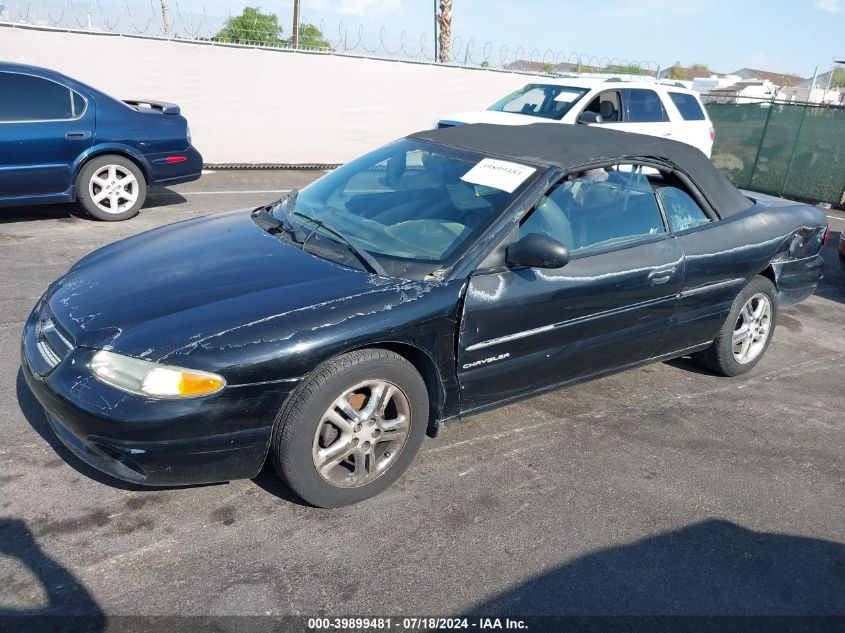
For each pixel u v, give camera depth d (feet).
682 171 13.61
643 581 9.09
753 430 13.43
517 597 8.60
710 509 10.78
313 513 9.84
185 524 9.38
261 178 37.35
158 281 10.13
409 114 43.45
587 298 11.70
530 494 10.71
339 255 10.82
